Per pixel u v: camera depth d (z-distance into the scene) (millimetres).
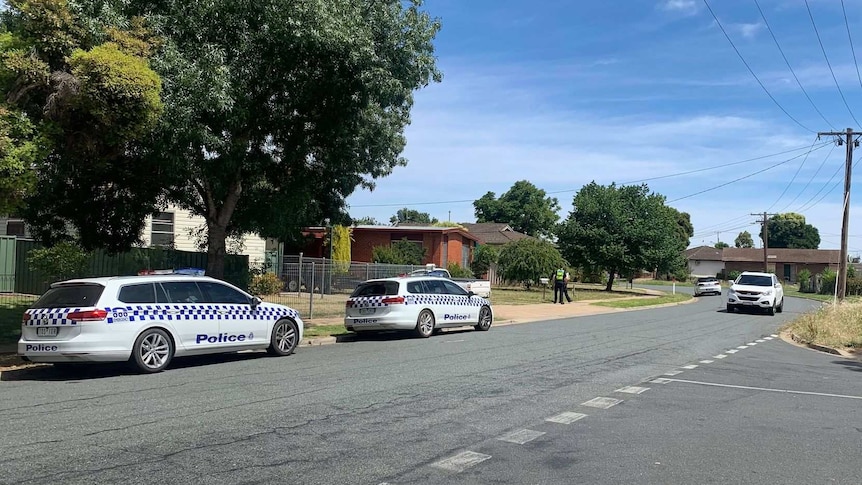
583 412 8125
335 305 23703
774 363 13398
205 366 11578
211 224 15453
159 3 12734
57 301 10469
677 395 9438
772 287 29547
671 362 12945
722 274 94188
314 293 24109
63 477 5324
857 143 31516
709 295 51781
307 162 16359
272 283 22047
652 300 37656
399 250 39375
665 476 5711
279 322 13039
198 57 12383
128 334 10461
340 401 8469
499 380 10258
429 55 15117
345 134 15102
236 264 20797
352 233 42156
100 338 10164
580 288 51562
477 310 19109
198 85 11812
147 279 11141
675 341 16984
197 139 12195
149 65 11500
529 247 43562
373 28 14133
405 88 14742
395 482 5375
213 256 15406
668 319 24969
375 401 8500
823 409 8734
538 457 6168
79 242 16516
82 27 11195
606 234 46781
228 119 12766
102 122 10961
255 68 13477
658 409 8430
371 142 17891
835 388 10500
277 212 15531
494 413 7938
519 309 27750
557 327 20594
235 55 12992
